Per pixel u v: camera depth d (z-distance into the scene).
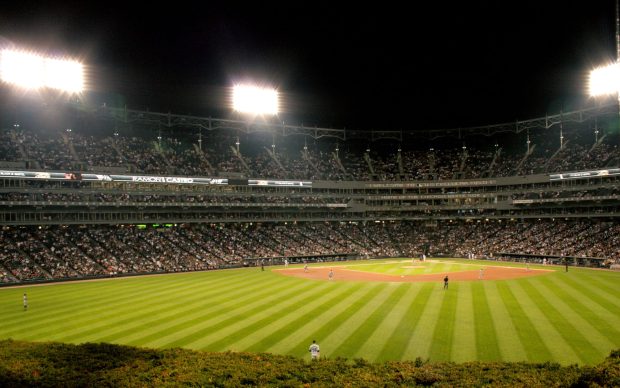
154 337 29.42
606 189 82.31
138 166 83.25
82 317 36.38
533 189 92.19
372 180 104.75
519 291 45.78
